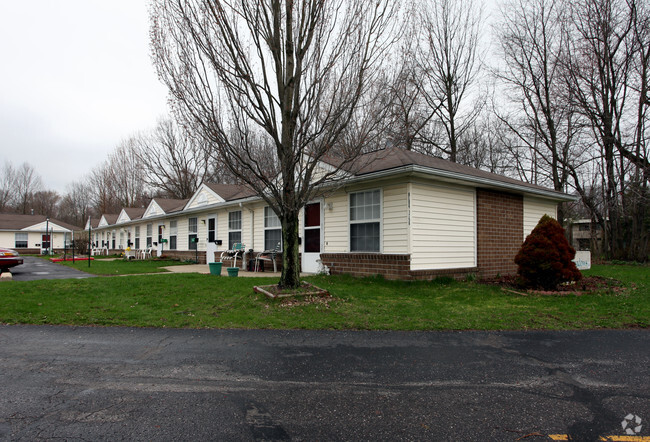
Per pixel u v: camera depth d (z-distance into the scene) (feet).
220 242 55.16
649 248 67.10
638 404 10.58
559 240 29.07
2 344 15.74
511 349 15.55
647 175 58.13
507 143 83.46
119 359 14.07
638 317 20.92
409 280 29.40
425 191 31.07
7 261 38.09
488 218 36.76
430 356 14.61
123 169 150.41
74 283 28.86
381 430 9.13
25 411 9.96
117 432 8.91
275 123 23.34
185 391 11.32
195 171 121.60
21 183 200.95
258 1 22.20
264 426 9.29
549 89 69.87
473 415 9.91
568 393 11.31
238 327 18.56
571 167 66.90
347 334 17.56
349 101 22.91
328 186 32.48
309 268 39.11
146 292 26.22
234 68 22.09
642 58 58.44
